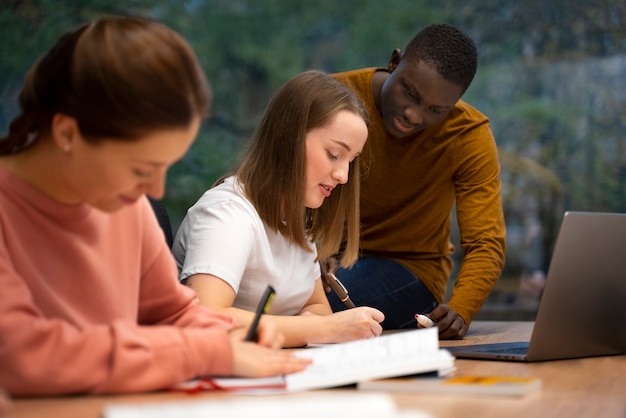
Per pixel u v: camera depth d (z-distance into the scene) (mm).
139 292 1609
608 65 6098
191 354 1313
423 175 2908
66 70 1234
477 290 2711
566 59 6219
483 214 2852
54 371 1191
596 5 6152
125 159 1229
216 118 7301
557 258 1787
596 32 6164
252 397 1282
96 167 1243
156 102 1193
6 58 6480
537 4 6340
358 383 1388
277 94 2199
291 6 7418
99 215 1452
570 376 1627
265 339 1524
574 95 6160
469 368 1720
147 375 1261
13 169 1358
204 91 1256
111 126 1197
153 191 1281
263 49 7422
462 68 2621
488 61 6477
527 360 1806
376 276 2918
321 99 2145
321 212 2316
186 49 1249
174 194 6703
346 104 2158
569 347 1871
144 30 1235
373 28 7266
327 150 2137
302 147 2131
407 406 1271
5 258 1266
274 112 2174
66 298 1405
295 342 1971
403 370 1415
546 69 6270
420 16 7082
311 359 1516
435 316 2482
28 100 1288
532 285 5676
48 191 1362
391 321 2918
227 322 1617
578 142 6043
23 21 6535
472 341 2338
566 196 5945
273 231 2170
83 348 1220
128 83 1188
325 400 1021
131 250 1530
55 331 1209
